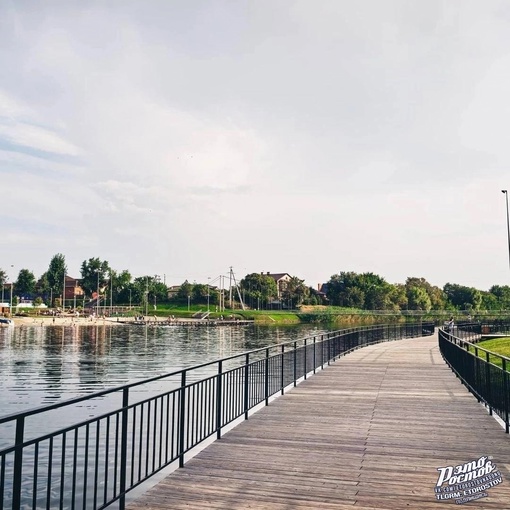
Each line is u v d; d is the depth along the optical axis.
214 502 5.46
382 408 10.66
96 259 172.75
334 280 167.38
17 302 147.25
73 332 94.06
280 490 5.84
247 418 9.60
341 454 7.28
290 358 14.65
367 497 5.63
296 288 166.88
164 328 111.44
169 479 6.19
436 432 8.59
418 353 24.06
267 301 168.62
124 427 5.26
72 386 30.84
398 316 136.88
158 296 171.62
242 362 44.47
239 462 6.88
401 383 14.26
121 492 5.20
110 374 36.69
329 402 11.35
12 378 34.50
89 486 11.25
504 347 24.77
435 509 5.30
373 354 23.56
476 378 11.45
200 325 124.19
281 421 9.41
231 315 144.25
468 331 38.44
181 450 6.67
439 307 164.12
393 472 6.50
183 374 6.80
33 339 74.88
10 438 16.00
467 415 9.96
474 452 7.41
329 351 19.50
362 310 148.00
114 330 102.31
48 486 4.08
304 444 7.80
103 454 13.18
